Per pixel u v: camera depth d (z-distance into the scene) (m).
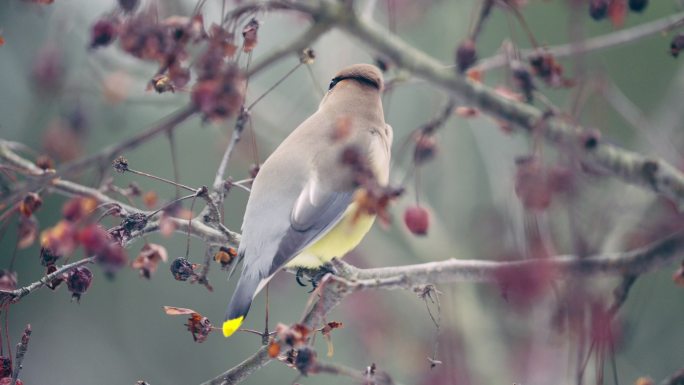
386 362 17.19
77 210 8.60
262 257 10.70
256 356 9.38
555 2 18.06
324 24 8.68
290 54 8.33
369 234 18.48
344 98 12.12
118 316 20.39
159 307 20.34
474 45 9.40
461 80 9.40
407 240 17.70
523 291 9.18
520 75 9.37
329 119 11.89
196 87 7.70
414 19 15.73
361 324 17.30
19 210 9.54
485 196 18.97
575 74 9.17
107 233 8.95
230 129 16.20
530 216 9.19
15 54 15.59
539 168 9.18
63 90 11.34
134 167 18.81
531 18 18.16
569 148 9.33
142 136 7.21
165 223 9.20
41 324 19.94
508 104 9.47
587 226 10.09
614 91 11.48
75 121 11.37
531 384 15.00
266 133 17.80
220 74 7.65
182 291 20.31
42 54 11.27
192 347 20.31
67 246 8.47
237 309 10.30
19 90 16.77
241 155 16.19
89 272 9.30
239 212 19.05
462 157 18.45
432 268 9.78
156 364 20.19
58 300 20.11
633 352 16.89
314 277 11.63
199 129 19.11
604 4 9.39
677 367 16.94
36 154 10.47
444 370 13.73
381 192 8.45
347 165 8.76
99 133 17.55
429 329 17.19
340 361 18.17
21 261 18.92
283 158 11.45
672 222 11.51
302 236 10.74
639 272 9.12
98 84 11.69
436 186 18.84
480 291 16.80
